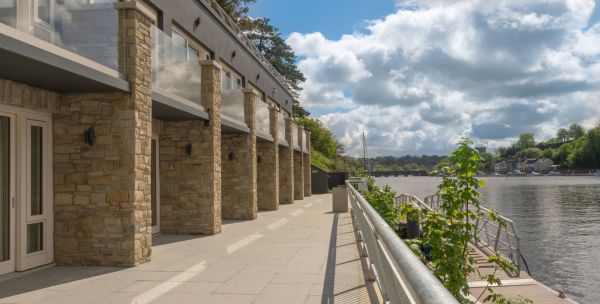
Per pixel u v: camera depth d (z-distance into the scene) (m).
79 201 6.98
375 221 3.02
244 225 12.14
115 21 6.91
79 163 7.00
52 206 7.01
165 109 8.83
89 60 6.37
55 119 7.02
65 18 6.11
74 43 6.26
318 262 7.02
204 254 7.89
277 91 23.75
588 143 136.12
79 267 6.84
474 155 4.54
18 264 6.36
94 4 6.64
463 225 4.40
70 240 6.99
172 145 10.46
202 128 10.38
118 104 6.94
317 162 37.28
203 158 10.36
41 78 5.98
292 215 14.77
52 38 5.89
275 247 8.54
